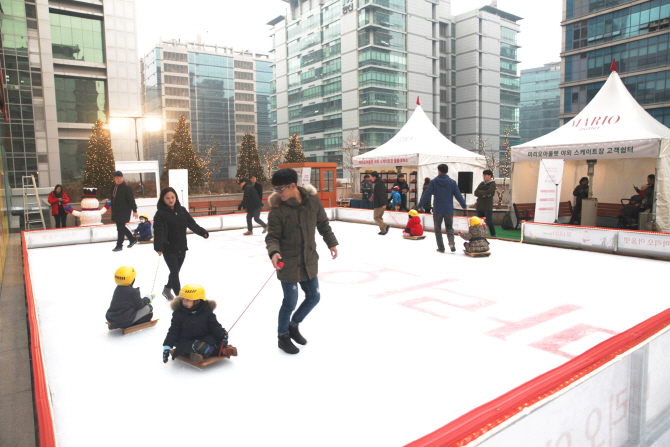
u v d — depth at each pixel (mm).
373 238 11508
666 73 42125
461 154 16266
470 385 3221
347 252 9281
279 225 3672
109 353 3945
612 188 13945
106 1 30578
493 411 1539
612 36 45906
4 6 26062
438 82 79312
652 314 4879
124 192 9711
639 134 10477
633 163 13320
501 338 4184
